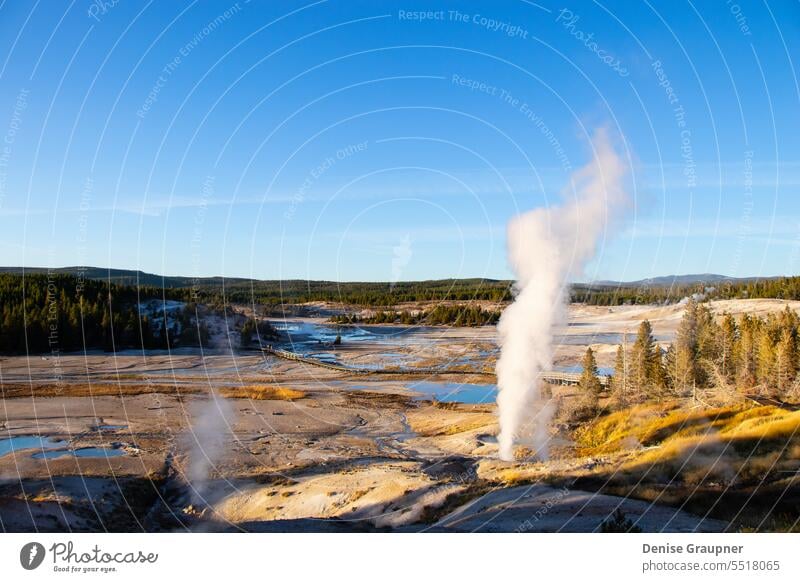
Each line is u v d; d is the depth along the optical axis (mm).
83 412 51125
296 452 39000
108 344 90875
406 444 42281
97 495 27031
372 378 76312
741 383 42781
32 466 32781
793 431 25609
